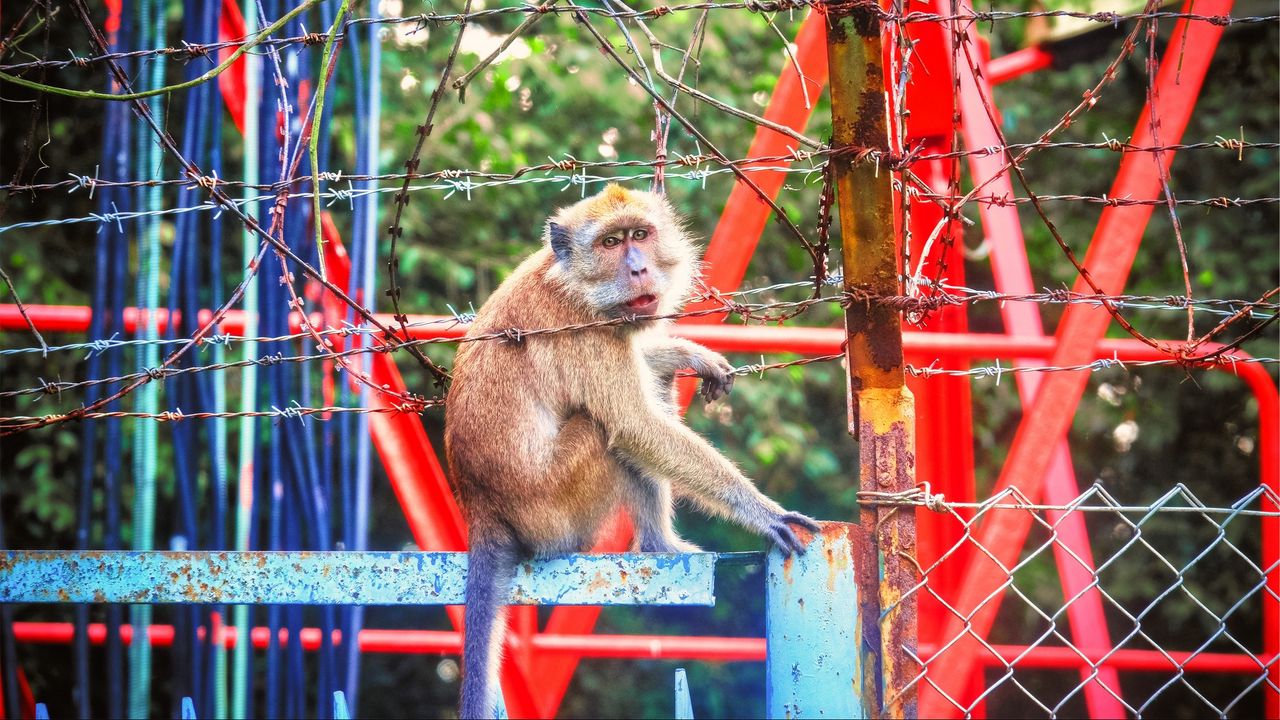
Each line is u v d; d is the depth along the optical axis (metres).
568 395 4.47
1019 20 10.79
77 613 4.67
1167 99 5.59
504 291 4.65
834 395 11.80
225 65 3.24
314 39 3.46
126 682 5.53
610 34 10.95
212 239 4.62
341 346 4.82
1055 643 11.10
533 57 10.63
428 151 10.16
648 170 10.76
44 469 9.41
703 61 10.91
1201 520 11.41
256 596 3.28
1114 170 11.23
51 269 9.66
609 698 11.61
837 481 11.68
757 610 11.73
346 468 4.69
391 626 11.68
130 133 4.98
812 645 3.08
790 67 5.73
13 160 9.75
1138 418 11.16
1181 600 11.14
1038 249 11.33
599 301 4.51
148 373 3.38
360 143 4.78
